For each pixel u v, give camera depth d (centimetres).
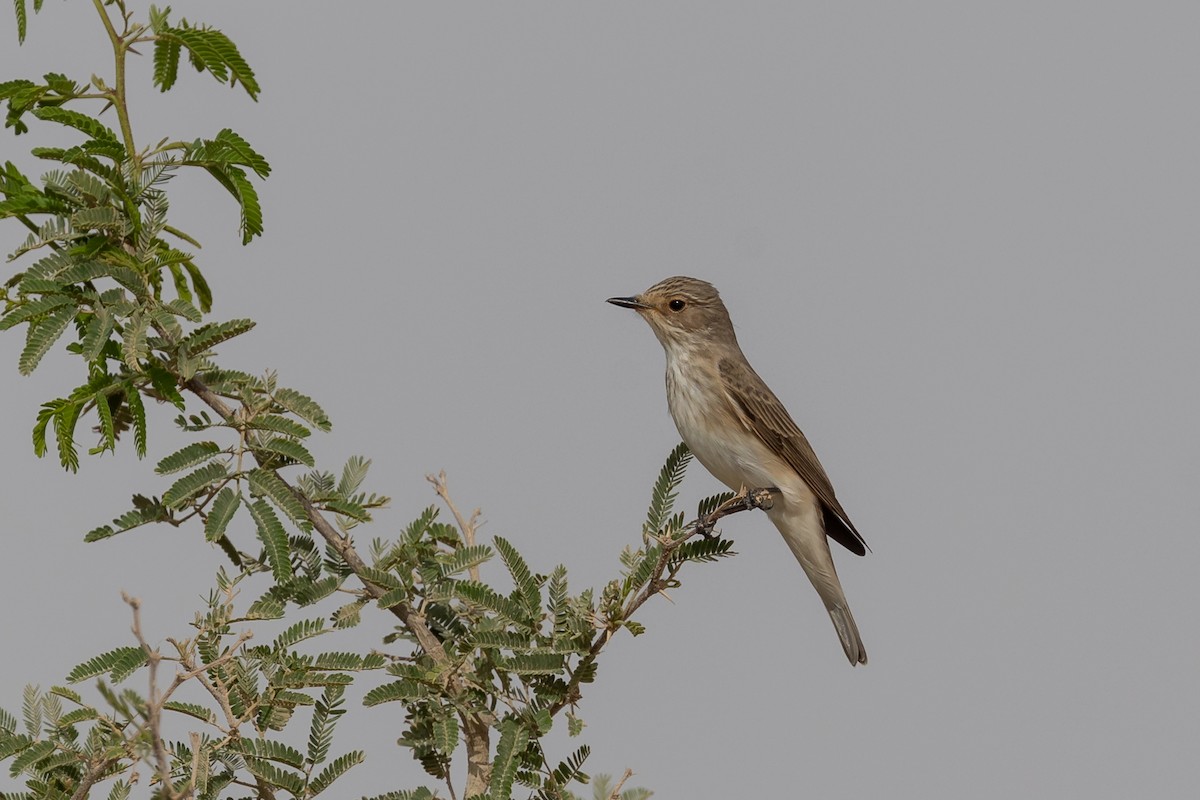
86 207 1045
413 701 1010
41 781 965
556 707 1005
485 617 1038
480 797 940
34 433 1038
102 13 1084
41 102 1094
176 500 979
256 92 1127
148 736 819
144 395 1070
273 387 1048
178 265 1178
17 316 1012
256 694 955
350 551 1054
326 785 959
